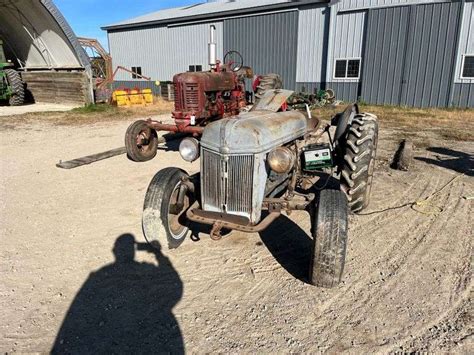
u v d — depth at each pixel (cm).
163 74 2083
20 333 251
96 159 677
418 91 1353
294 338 243
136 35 2131
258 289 295
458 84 1292
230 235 384
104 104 1506
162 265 330
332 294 287
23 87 1509
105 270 324
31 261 339
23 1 1344
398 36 1344
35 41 1568
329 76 1526
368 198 424
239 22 1711
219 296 287
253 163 292
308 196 350
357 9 1406
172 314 268
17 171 616
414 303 274
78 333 251
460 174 573
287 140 348
